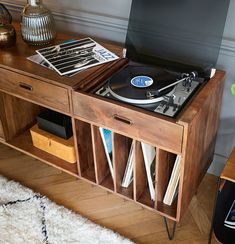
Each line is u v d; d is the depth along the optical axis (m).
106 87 1.50
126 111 1.38
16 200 1.83
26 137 2.02
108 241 1.62
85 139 1.71
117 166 1.62
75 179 1.96
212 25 1.50
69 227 1.69
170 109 1.36
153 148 1.53
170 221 1.72
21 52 1.73
